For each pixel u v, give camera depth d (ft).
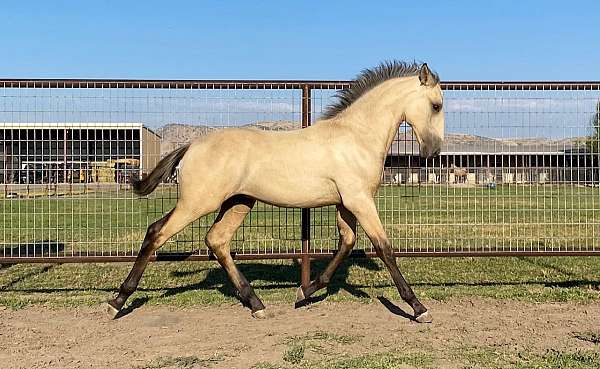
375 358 15.33
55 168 23.48
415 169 23.93
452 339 17.20
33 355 15.94
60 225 45.47
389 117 19.53
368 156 19.11
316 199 19.30
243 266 29.84
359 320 19.36
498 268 28.96
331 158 18.93
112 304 19.71
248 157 18.98
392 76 20.10
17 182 25.20
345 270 28.27
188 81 22.26
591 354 15.55
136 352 16.19
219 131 19.56
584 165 23.50
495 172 24.20
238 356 15.71
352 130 19.34
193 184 18.74
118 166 23.29
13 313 20.53
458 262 30.71
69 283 25.93
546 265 29.76
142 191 20.13
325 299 22.26
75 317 19.99
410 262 30.73
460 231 37.40
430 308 20.99
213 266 29.68
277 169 18.97
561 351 15.92
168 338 17.51
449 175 24.18
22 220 46.96
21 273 28.25
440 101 19.84
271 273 27.96
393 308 20.95
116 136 22.93
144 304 21.68
